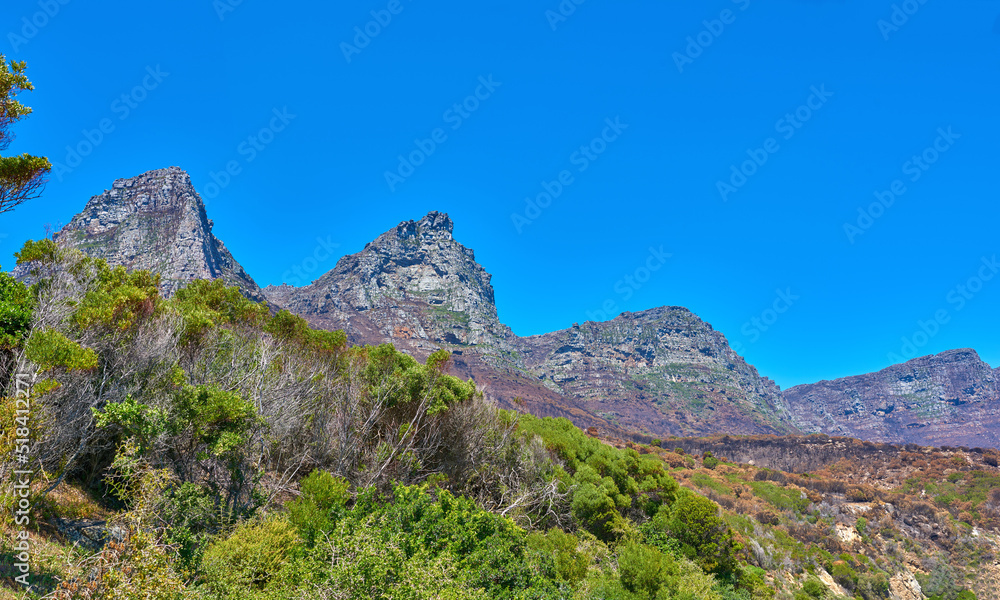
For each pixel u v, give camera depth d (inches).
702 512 1243.8
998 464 4370.1
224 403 642.2
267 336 1056.8
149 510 402.6
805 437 6053.2
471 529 653.9
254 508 658.2
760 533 2096.5
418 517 652.7
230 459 660.7
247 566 471.5
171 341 712.4
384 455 897.5
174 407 613.9
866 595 2060.8
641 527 1240.2
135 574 314.5
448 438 1035.9
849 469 4817.9
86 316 622.2
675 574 871.7
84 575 311.7
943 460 4510.3
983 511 3430.1
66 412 510.6
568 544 828.6
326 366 1016.9
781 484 3703.3
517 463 1109.7
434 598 450.9
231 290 1245.7
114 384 595.8
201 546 487.5
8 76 504.1
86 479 567.5
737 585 1200.8
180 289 1259.8
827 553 2357.3
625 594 774.5
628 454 1488.7
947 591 2484.0
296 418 795.4
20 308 590.2
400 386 976.3
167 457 628.7
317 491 638.5
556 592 630.5
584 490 1117.1
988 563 2775.6
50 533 442.3
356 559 450.6
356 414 943.7
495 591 582.9
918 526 3154.5
